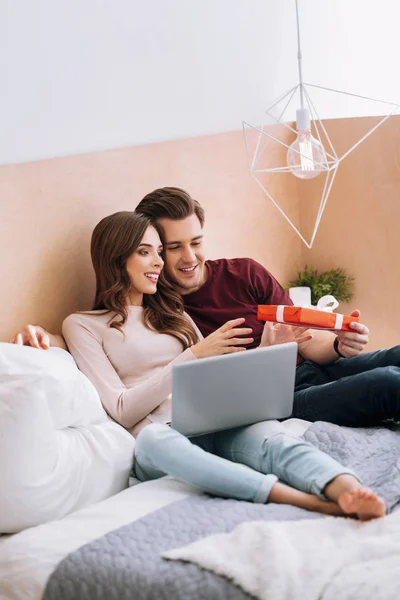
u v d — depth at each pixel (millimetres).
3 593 1525
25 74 2250
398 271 3258
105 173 2564
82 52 2420
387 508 1545
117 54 2545
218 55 2943
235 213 3127
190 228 2498
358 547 1382
